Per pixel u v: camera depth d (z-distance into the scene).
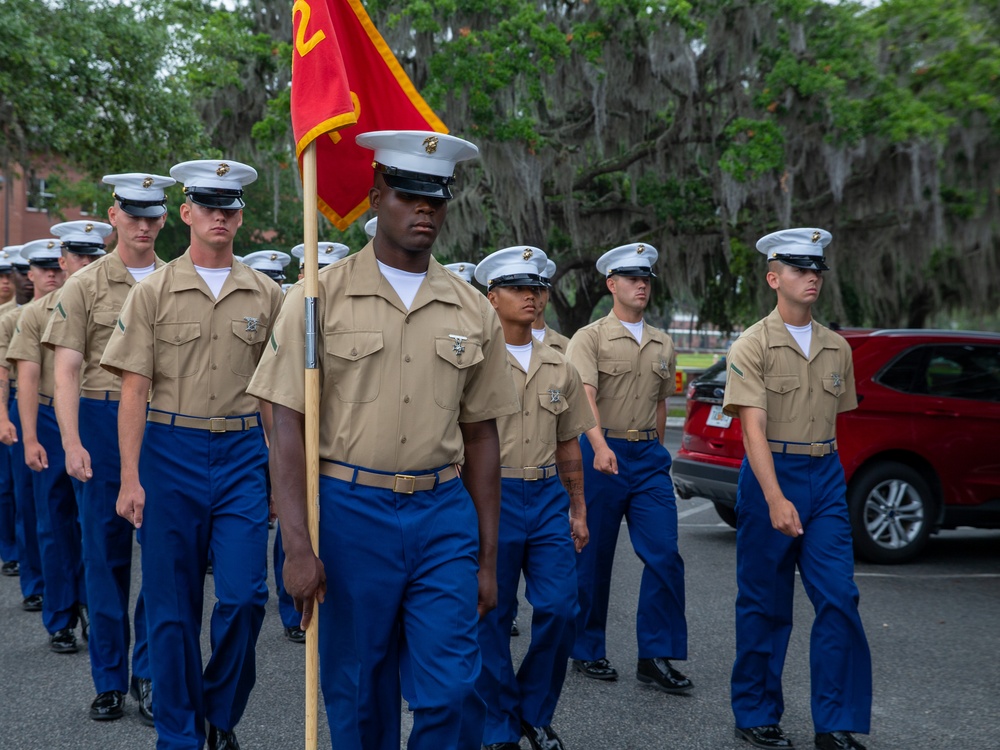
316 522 2.62
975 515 7.87
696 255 20.28
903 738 4.10
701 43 17.56
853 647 3.83
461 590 2.68
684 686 4.66
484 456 2.90
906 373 7.81
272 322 4.00
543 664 3.89
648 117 18.66
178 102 17.06
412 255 2.74
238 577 3.61
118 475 4.36
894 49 17.69
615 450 4.89
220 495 3.74
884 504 7.71
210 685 3.66
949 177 18.70
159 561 3.66
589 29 16.25
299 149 2.78
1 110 15.77
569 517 4.38
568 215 18.39
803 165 18.22
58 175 23.81
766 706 4.03
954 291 22.56
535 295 4.16
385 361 2.68
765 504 4.00
